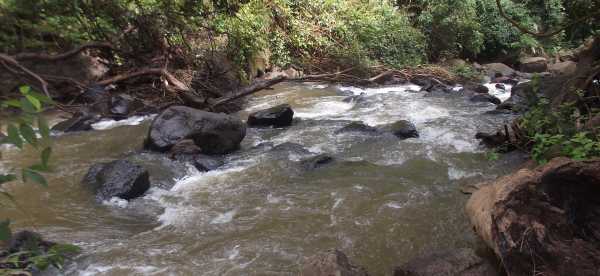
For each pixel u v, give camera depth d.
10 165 6.11
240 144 7.35
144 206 5.11
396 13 16.78
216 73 10.89
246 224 4.63
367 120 9.03
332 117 9.34
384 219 4.64
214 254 4.07
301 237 4.34
